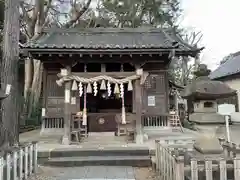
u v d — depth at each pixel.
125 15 17.83
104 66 8.34
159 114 9.90
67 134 7.97
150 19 18.30
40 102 16.17
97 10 18.78
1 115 5.36
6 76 5.50
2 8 12.13
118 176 5.32
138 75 8.06
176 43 7.57
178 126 12.26
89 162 6.34
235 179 3.43
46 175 5.43
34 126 14.20
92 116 10.49
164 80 10.03
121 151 6.75
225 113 5.81
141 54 7.80
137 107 8.12
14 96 5.54
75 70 9.94
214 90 4.14
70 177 5.25
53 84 9.88
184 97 4.57
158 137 9.12
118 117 9.03
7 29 5.64
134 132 8.30
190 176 3.52
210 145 3.99
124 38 9.92
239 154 4.20
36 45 7.48
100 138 9.15
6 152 4.15
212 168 3.49
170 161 3.95
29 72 15.60
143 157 6.54
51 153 6.64
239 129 14.50
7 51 5.57
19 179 4.45
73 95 9.27
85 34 10.33
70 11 16.95
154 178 5.11
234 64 19.53
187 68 23.94
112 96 12.15
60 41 9.20
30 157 5.15
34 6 14.88
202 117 4.05
